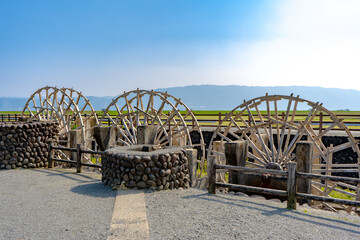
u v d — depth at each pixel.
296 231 5.56
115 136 16.80
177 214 6.36
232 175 11.46
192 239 5.07
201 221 5.96
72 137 16.03
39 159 12.73
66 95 18.42
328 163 12.87
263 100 13.67
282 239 5.18
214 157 8.23
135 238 5.05
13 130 12.06
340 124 12.12
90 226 5.61
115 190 8.32
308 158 9.80
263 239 5.15
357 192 11.92
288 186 7.03
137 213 6.32
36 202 7.25
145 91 16.80
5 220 5.98
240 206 7.08
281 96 13.11
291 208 6.99
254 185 11.32
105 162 9.23
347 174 16.38
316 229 5.70
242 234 5.34
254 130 14.14
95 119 19.70
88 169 14.65
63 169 12.25
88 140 18.98
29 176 10.62
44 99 20.94
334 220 6.30
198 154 20.72
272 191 7.28
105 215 6.24
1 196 7.86
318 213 6.87
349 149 16.36
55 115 20.80
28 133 12.42
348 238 5.29
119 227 5.54
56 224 5.72
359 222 6.30
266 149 13.55
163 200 7.40
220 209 6.79
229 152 11.17
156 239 5.04
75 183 9.46
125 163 8.37
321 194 12.91
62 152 15.54
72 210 6.59
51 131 13.64
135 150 9.98
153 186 8.27
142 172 8.27
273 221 6.07
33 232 5.33
